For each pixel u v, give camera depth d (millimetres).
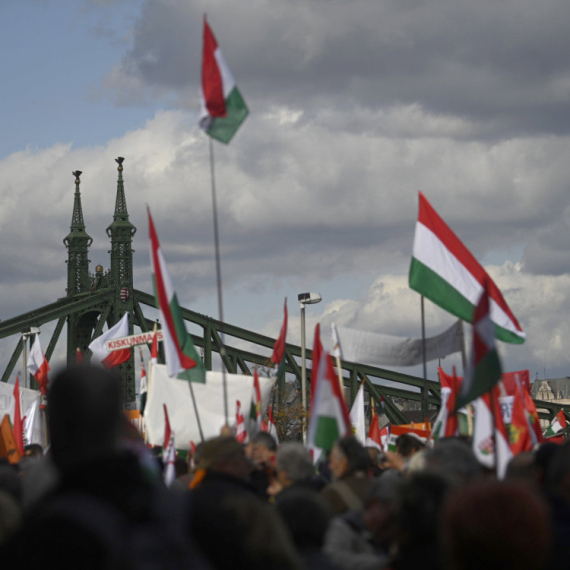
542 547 3600
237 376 18500
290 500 6297
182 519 4324
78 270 78125
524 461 9133
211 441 8312
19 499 8039
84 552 3553
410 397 80188
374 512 7039
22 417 22984
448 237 14844
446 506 3809
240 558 4578
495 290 14844
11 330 68312
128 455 4012
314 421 10375
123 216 74938
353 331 14398
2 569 3545
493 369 9125
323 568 6051
